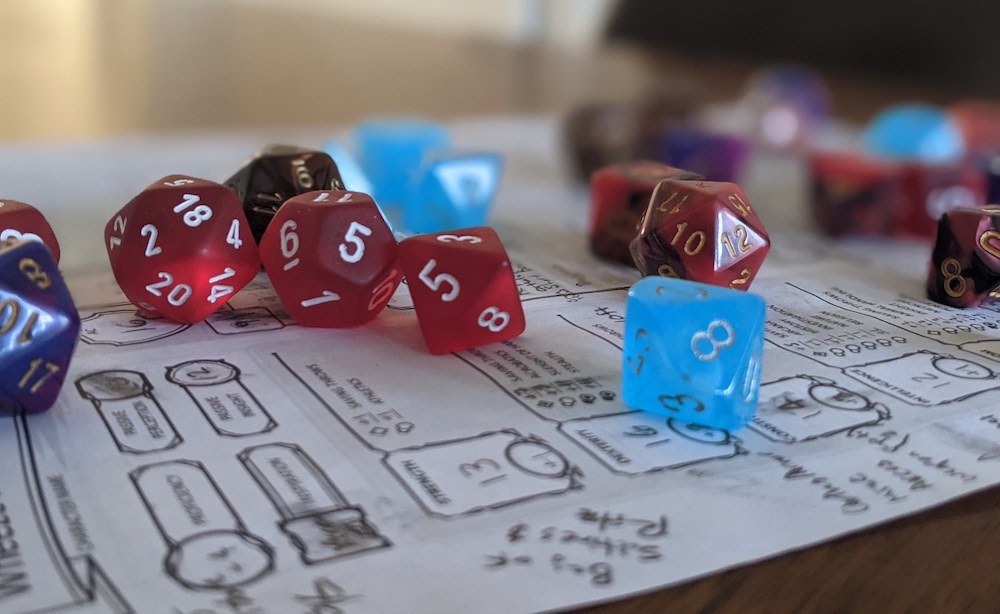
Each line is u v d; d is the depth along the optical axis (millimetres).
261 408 147
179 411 146
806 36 644
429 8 853
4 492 129
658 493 131
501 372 159
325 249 168
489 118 405
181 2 755
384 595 116
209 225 172
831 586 118
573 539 123
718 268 182
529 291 193
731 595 117
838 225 239
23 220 166
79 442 139
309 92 457
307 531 123
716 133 292
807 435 144
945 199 236
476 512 127
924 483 134
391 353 165
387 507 128
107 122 360
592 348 168
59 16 642
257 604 114
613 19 759
